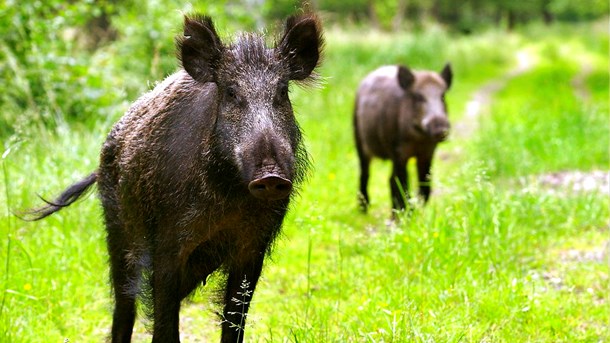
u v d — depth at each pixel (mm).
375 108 11555
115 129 5863
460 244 8023
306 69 5352
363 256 8672
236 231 5191
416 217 8898
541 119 17359
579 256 8969
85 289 7613
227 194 4930
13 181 8602
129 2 16578
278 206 5191
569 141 14977
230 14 17047
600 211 10625
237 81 4891
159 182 5094
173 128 5148
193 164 4969
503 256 8203
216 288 5699
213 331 7090
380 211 11578
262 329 6996
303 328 6324
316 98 17938
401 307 6754
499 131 15891
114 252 5945
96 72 13367
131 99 13016
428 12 70188
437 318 6578
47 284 7273
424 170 11195
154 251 5227
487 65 38156
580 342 6492
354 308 7160
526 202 10062
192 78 5199
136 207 5340
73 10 12945
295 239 9812
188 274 5461
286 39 5238
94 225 8516
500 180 12508
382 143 11398
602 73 34031
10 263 7332
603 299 7586
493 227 8578
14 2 11938
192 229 5051
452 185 10703
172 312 5207
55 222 8367
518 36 58125
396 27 53781
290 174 4637
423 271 7816
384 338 6348
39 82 11617
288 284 8281
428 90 10898
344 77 23969
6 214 8070
